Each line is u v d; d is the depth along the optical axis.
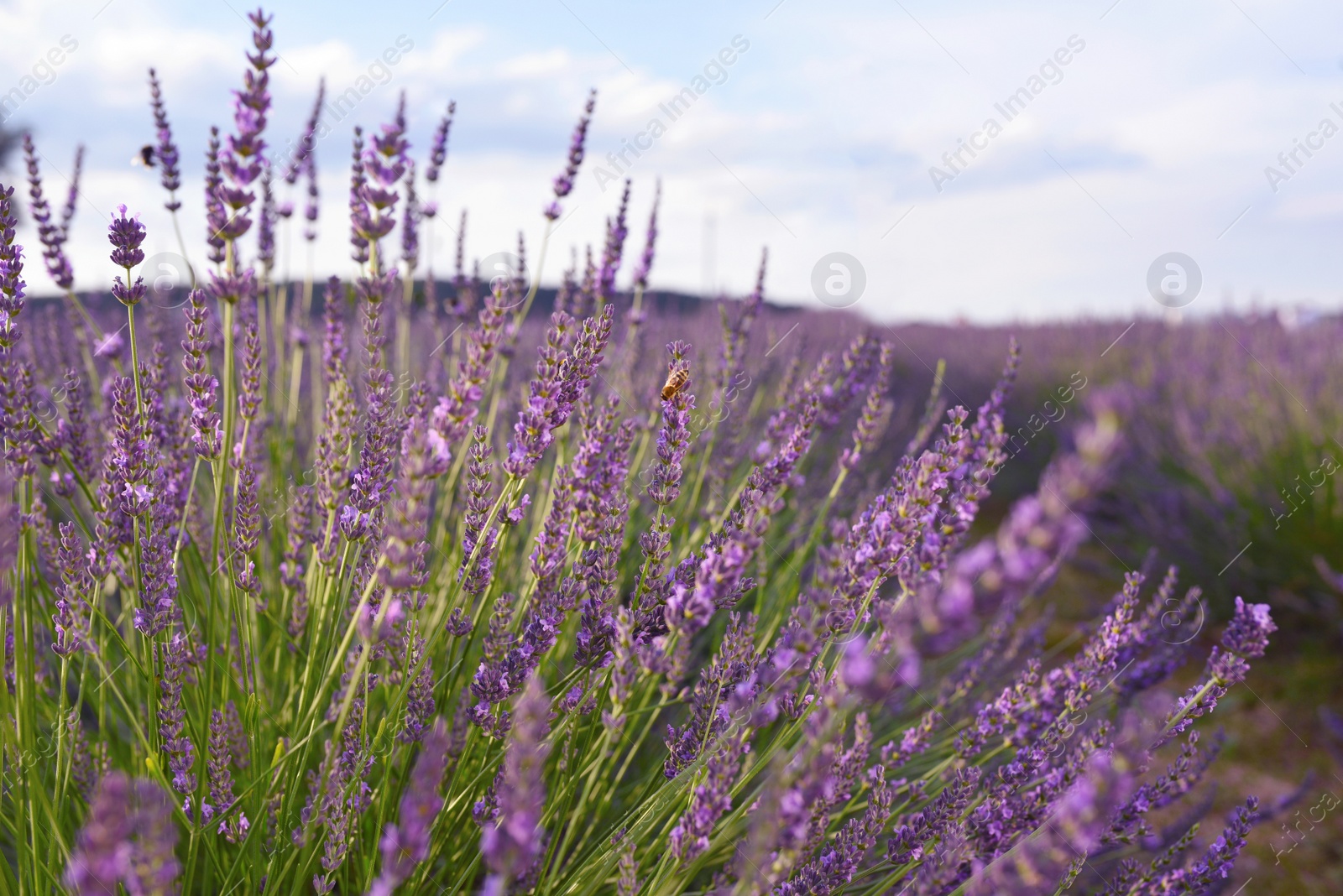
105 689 0.56
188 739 0.50
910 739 0.55
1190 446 1.36
